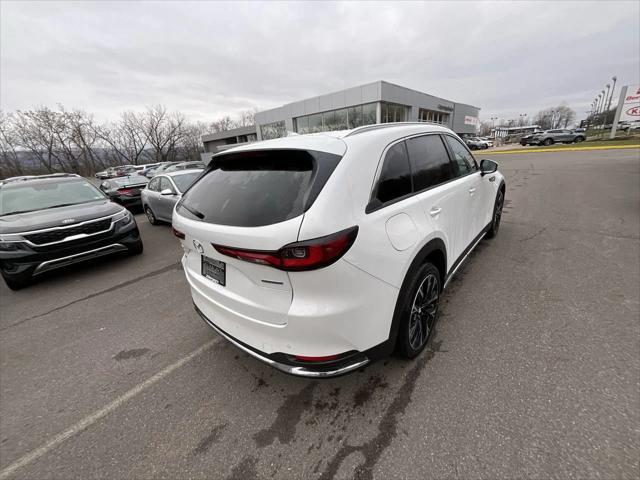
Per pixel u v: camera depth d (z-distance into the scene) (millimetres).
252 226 1573
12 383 2367
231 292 1831
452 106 35344
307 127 29938
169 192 5035
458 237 2779
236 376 2254
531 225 5055
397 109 26688
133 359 2541
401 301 1879
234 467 1595
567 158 15344
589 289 2938
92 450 1754
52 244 4051
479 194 3350
